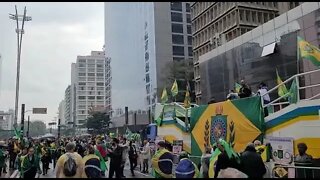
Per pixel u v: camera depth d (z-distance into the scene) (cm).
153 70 10588
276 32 4503
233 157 812
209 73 6294
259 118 1307
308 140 1134
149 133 2955
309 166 1034
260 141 1289
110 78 15662
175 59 10800
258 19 6788
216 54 6069
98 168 887
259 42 4862
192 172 844
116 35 14600
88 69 19588
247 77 5081
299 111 1176
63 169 782
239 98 1510
